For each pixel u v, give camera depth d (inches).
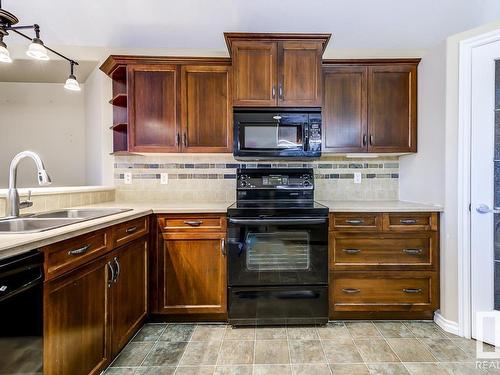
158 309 81.7
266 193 98.6
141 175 104.8
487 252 74.5
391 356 68.5
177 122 91.7
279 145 88.2
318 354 69.4
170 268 81.9
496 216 73.6
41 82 125.3
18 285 39.9
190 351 70.9
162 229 81.7
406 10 91.4
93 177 113.4
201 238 82.0
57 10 90.0
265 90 87.4
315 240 81.0
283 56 87.3
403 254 83.4
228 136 92.0
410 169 98.0
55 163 127.0
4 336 38.4
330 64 93.0
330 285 83.4
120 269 66.4
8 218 60.3
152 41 99.7
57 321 47.3
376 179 105.5
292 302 81.5
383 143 94.1
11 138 126.9
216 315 83.8
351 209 82.7
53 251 46.4
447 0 88.6
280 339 76.0
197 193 105.2
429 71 87.4
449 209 79.5
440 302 82.7
